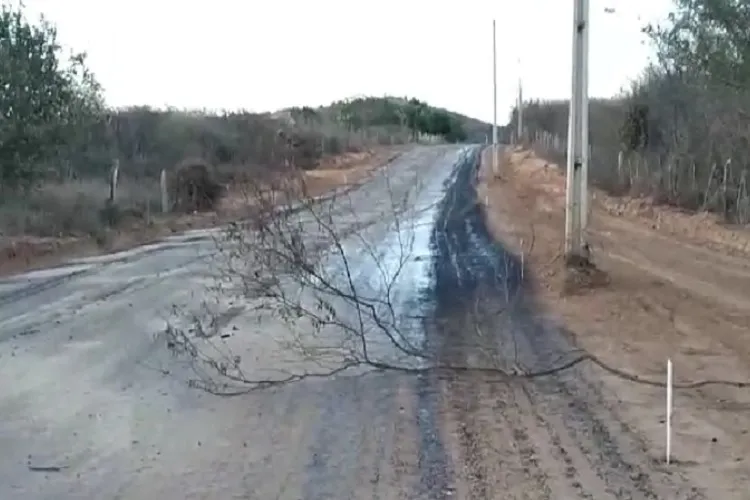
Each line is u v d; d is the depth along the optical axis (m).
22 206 26.91
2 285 17.62
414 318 13.65
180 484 6.90
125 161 37.69
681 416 8.52
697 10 20.25
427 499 6.47
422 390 9.62
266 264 10.98
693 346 11.64
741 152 26.64
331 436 8.05
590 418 8.51
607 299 15.16
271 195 12.63
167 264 20.61
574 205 16.62
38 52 28.06
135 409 9.04
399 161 63.69
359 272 18.36
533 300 15.28
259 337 12.32
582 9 16.22
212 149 42.91
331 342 11.95
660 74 33.75
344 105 100.00
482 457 7.39
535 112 75.75
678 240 24.97
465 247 23.00
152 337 12.42
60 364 10.95
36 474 7.16
